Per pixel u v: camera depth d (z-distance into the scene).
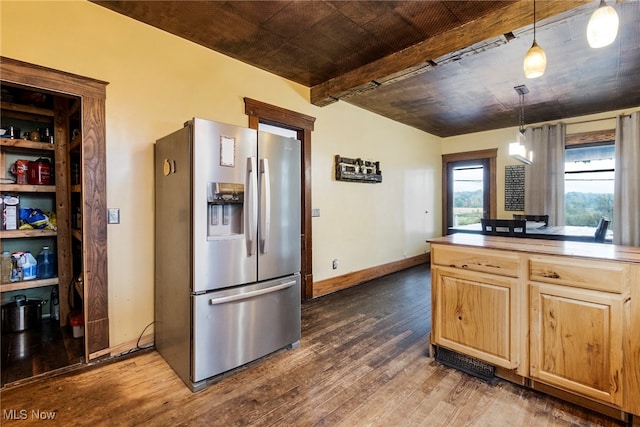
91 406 1.85
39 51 2.10
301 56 3.10
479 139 6.03
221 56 3.04
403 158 5.51
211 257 2.10
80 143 2.39
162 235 2.46
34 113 2.81
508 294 2.03
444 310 2.35
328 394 1.98
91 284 2.33
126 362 2.37
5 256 2.63
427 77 3.49
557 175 5.02
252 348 2.31
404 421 1.74
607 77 3.46
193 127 2.04
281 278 2.54
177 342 2.21
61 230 2.88
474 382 2.11
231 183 2.19
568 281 1.81
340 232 4.39
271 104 3.46
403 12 2.40
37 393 1.96
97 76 2.34
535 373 1.95
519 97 4.11
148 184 2.59
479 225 4.83
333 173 4.28
